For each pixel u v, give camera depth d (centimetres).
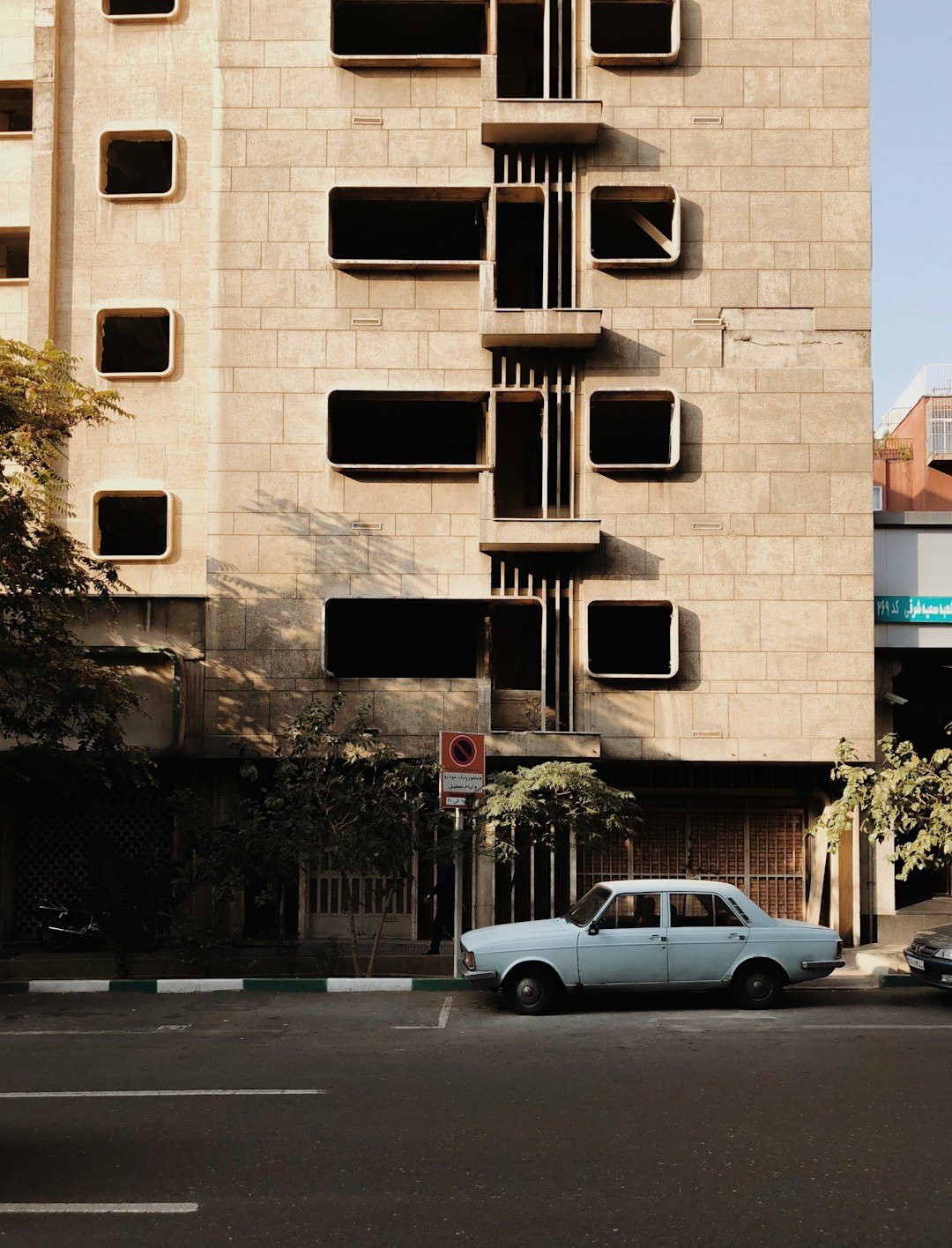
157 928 1675
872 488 1916
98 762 1598
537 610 1984
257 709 1908
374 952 1588
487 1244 617
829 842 1612
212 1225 645
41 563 1565
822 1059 1049
